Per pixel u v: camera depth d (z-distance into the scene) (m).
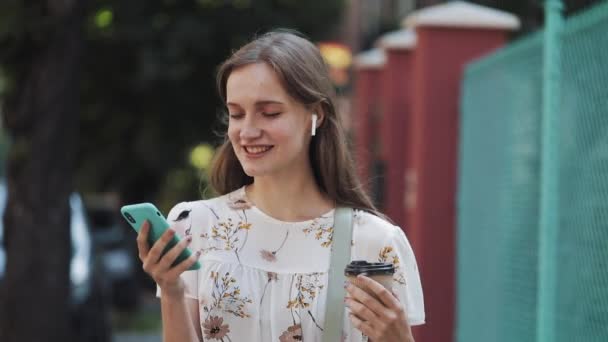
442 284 8.05
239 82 3.01
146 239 2.79
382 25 16.52
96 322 9.61
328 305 2.98
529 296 5.67
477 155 7.22
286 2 14.87
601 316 4.35
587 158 4.62
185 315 2.89
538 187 5.55
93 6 13.21
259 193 3.17
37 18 8.44
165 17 14.09
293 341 3.01
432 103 8.04
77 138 8.78
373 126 12.62
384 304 2.75
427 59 8.03
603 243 4.36
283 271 3.06
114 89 14.62
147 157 14.73
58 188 8.62
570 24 4.94
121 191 16.08
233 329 3.04
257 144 3.01
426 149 8.05
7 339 8.49
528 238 5.74
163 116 14.78
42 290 8.50
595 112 4.53
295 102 3.04
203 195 3.53
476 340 7.04
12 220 8.55
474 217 7.25
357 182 3.20
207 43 13.96
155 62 13.65
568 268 4.84
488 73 6.91
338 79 15.09
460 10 7.94
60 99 8.57
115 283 15.18
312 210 3.16
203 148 16.55
